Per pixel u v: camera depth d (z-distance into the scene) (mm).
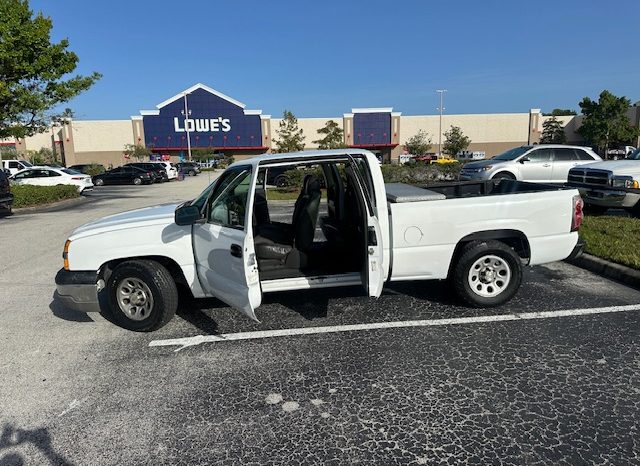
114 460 2727
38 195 17016
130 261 4488
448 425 2951
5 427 3068
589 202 9844
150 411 3211
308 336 4344
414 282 5840
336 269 4582
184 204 5109
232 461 2691
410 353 3945
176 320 4848
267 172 5238
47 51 15211
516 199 4680
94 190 25094
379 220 4301
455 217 4586
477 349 3980
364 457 2684
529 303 5016
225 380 3600
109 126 64000
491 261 4750
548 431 2859
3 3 14297
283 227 5012
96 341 4398
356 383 3494
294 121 32531
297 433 2926
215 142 66375
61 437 2949
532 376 3514
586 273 6117
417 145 61031
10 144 62156
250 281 3846
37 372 3812
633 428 2867
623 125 49094
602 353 3840
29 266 7449
